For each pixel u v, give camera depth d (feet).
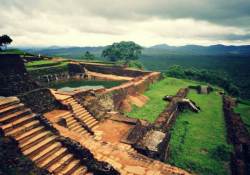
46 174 24.40
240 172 38.47
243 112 92.63
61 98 50.52
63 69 117.80
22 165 23.86
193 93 117.19
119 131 47.09
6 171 22.30
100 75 129.18
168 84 134.51
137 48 212.23
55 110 47.19
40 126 31.35
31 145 27.73
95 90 67.82
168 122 59.67
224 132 60.23
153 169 30.48
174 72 185.06
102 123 51.47
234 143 52.01
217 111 82.53
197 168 41.78
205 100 100.94
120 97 76.59
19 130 28.53
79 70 125.08
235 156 44.86
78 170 27.40
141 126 51.44
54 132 31.68
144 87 105.81
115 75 138.41
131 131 45.91
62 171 26.30
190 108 80.64
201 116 75.36
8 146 25.12
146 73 134.21
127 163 31.09
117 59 209.77
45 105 45.32
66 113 45.52
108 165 27.71
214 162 43.98
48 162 26.37
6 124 28.45
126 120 52.13
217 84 180.96
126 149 38.78
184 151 48.19
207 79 181.68
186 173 30.96
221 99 106.73
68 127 42.45
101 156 31.78
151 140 45.06
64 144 29.84
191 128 62.80
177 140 53.78
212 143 52.26
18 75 48.19
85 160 28.48
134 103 80.12
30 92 42.83
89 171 28.02
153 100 90.53
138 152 40.27
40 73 99.14
